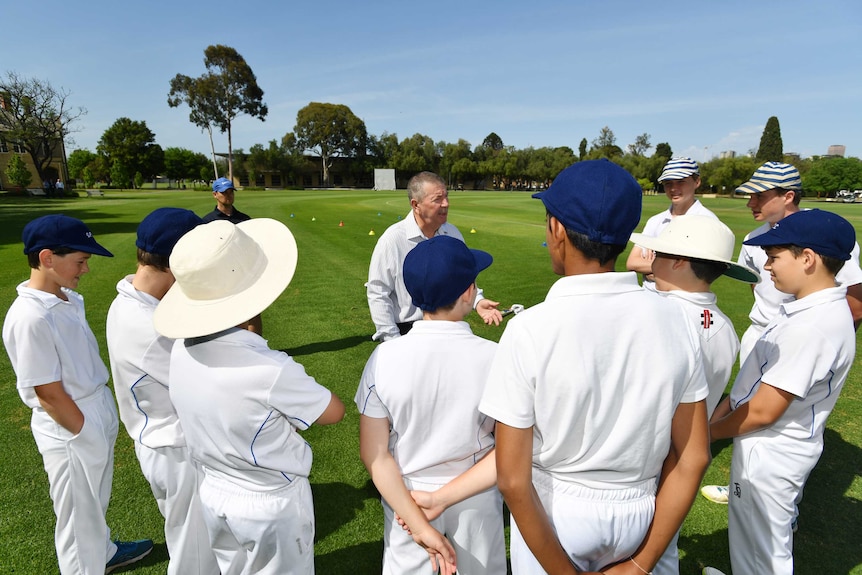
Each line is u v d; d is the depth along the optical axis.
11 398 4.50
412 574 1.87
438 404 1.70
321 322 7.01
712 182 56.62
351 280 9.63
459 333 1.75
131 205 30.16
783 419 2.02
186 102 68.38
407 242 3.55
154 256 2.02
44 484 3.29
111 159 74.12
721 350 2.03
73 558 2.23
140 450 2.13
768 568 2.09
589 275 1.31
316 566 2.66
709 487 3.28
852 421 4.18
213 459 1.73
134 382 2.03
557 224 1.36
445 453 1.74
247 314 1.58
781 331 1.93
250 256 1.71
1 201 35.75
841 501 3.16
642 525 1.45
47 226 2.06
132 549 2.67
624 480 1.42
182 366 1.69
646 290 1.39
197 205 29.62
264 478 1.75
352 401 4.58
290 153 77.94
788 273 1.97
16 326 1.98
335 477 3.46
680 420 1.40
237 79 68.50
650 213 26.22
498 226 18.53
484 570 1.87
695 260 2.01
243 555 1.91
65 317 2.15
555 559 1.41
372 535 2.90
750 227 18.50
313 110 77.25
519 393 1.33
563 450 1.38
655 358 1.30
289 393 1.67
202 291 1.61
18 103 46.34
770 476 2.04
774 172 3.24
